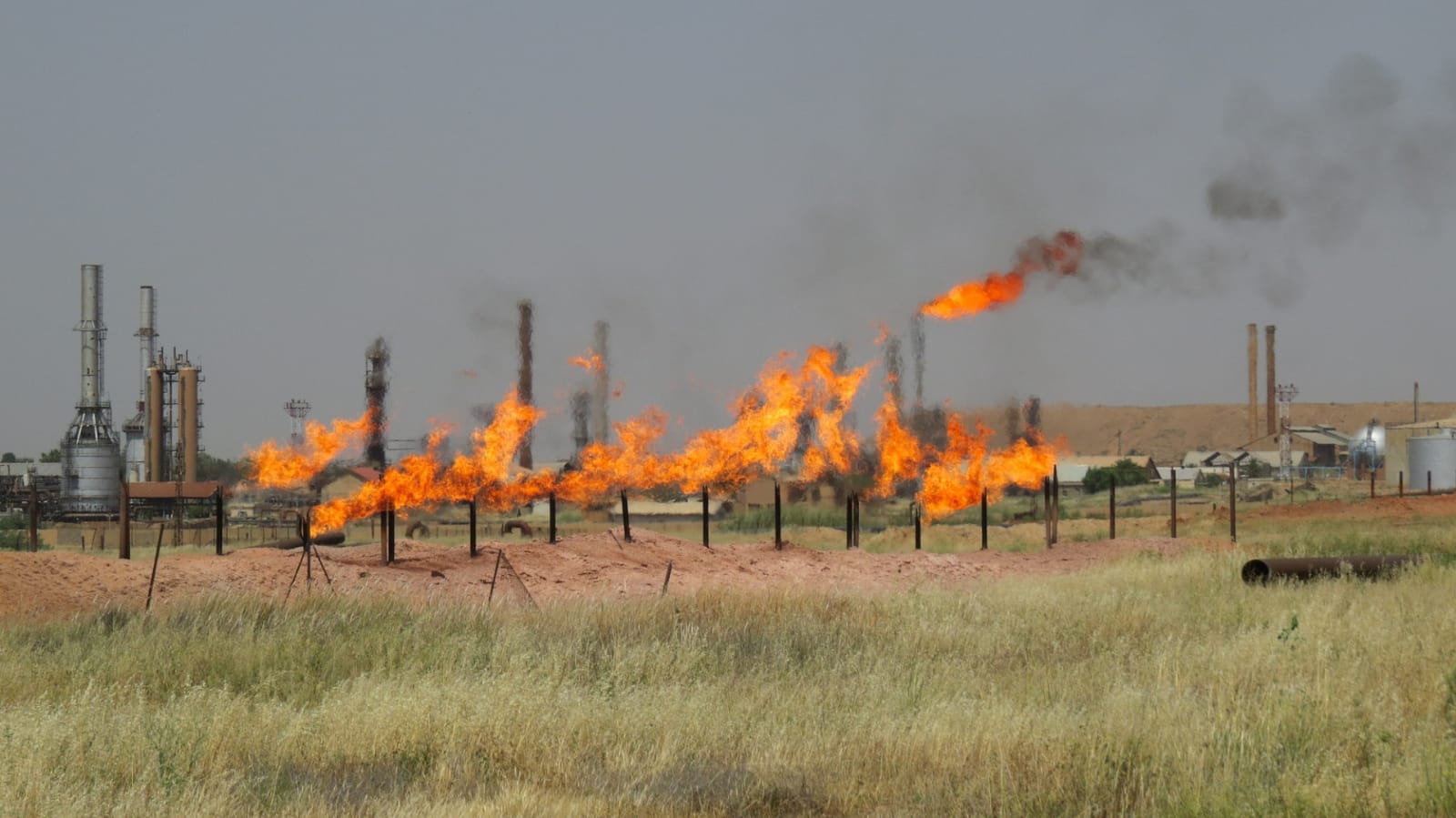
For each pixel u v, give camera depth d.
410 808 26.42
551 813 26.27
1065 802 26.72
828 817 27.05
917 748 30.91
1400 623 43.91
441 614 48.34
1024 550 104.56
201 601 49.41
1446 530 113.81
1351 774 26.20
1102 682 37.84
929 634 46.59
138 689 35.53
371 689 35.44
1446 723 30.77
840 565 80.00
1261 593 57.19
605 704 34.53
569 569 68.94
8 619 49.12
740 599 53.47
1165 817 25.28
